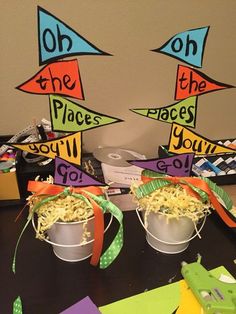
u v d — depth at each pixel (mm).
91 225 586
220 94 1059
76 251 613
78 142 617
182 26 923
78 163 626
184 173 654
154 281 600
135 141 1069
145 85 985
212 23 936
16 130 972
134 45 922
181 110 649
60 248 615
